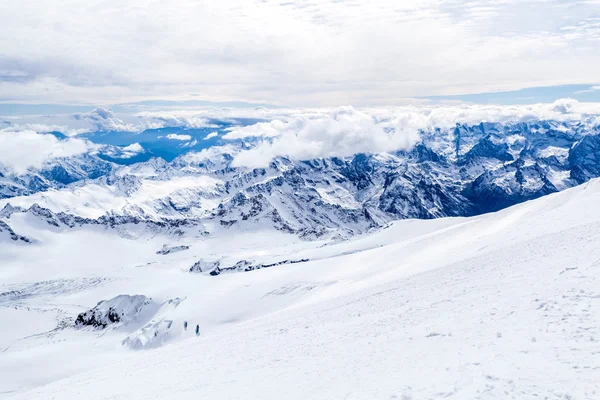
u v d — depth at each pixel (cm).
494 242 6328
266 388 1770
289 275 10806
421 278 4138
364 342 2155
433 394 1226
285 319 4209
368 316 2906
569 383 1122
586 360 1236
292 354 2338
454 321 2022
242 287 10400
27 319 14462
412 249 10200
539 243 3853
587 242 3080
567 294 1947
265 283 10412
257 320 5541
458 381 1274
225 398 1767
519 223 7712
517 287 2362
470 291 2647
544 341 1455
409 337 1980
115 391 2520
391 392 1326
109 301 11694
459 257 6059
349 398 1385
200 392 1966
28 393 3619
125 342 8725
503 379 1222
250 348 2916
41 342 10544
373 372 1603
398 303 3052
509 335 1609
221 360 2717
